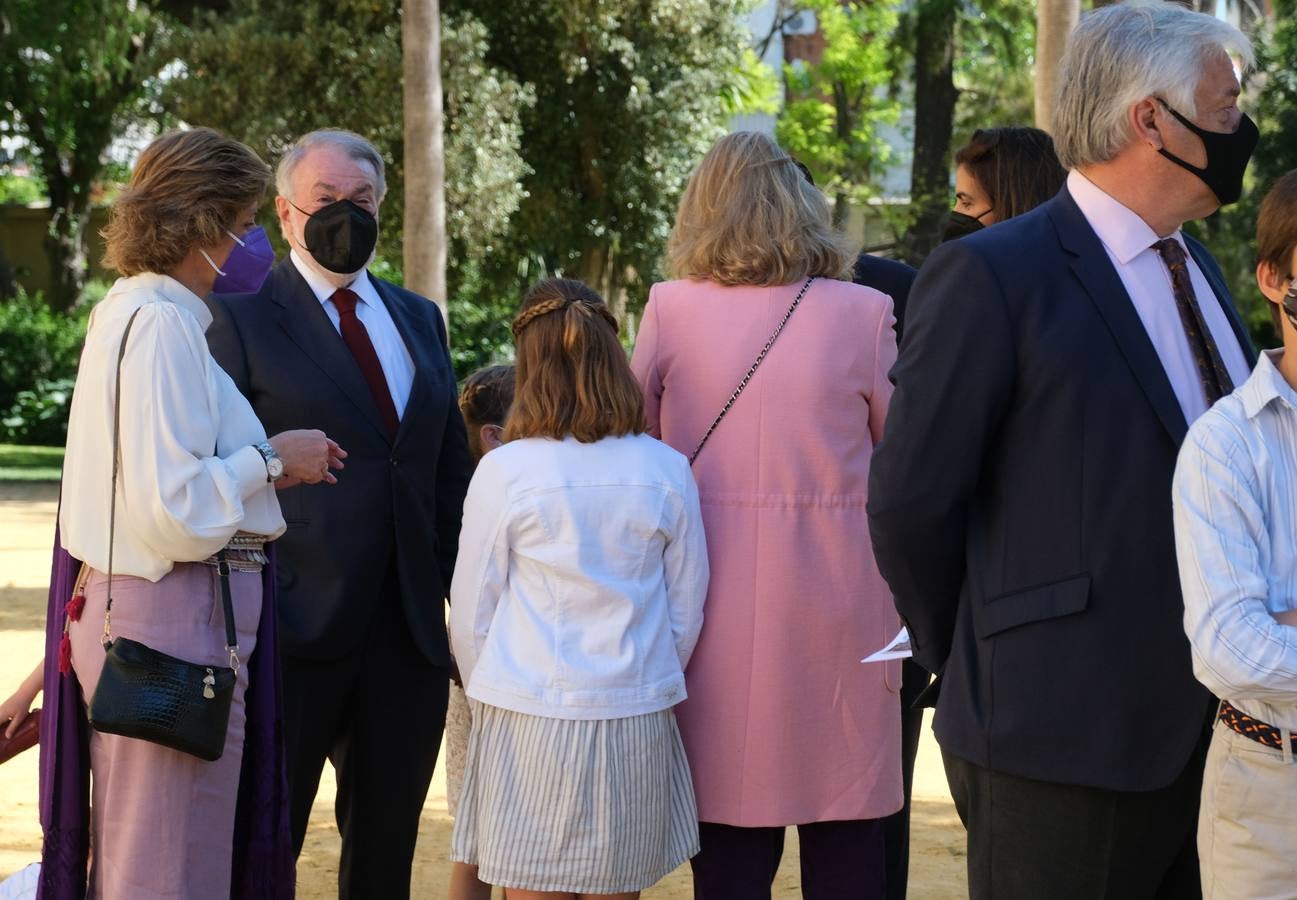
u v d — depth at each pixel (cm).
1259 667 215
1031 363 245
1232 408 231
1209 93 243
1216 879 233
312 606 354
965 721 253
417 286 1306
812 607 306
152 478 279
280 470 298
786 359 308
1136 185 251
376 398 373
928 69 2391
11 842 485
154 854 285
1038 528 246
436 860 484
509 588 306
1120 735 239
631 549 301
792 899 448
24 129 2712
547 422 304
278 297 372
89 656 288
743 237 311
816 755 307
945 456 248
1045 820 246
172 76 1761
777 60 3058
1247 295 1853
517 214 1881
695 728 310
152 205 297
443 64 1652
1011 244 252
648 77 1808
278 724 313
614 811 292
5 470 1780
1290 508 227
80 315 2600
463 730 401
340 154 368
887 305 317
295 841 362
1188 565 226
